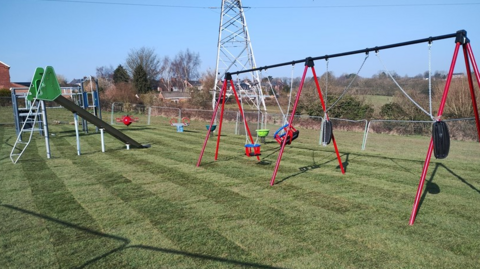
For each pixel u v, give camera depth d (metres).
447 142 4.18
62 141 11.98
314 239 3.79
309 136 14.87
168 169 7.48
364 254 3.44
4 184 6.16
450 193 5.66
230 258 3.35
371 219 4.43
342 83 21.22
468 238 3.83
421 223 4.29
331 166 7.90
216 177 6.73
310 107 19.91
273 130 15.56
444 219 4.43
